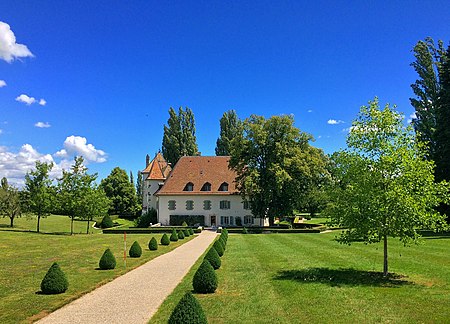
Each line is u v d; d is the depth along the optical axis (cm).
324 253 2234
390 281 1376
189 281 1436
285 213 4984
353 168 1464
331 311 999
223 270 1672
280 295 1179
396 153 1384
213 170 6150
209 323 909
